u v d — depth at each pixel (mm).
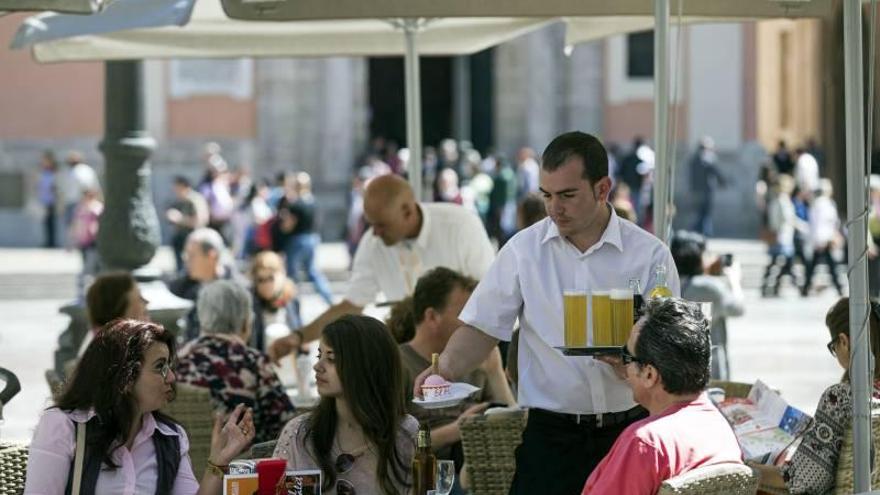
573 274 12312
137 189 25969
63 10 12695
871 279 50031
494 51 81500
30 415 28891
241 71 78125
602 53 81000
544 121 81125
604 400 12258
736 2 15758
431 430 14375
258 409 15398
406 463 11703
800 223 55000
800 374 34625
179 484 11703
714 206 78312
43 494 11172
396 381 11656
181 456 11781
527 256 12391
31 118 74875
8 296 56750
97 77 75250
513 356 14523
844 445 12289
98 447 11281
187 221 51375
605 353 11609
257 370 15438
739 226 78250
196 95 77625
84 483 11227
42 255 67250
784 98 77312
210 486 11438
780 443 13312
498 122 81438
